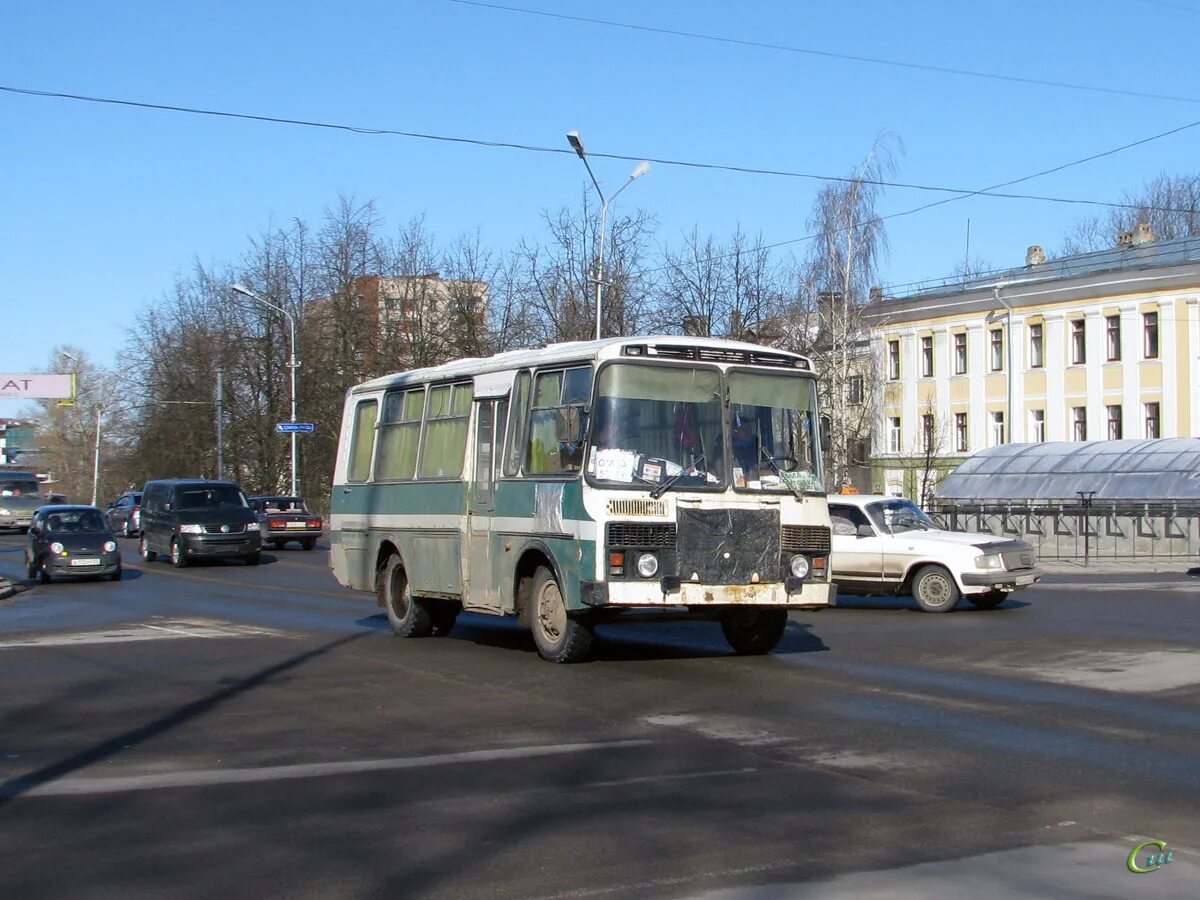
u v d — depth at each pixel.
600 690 11.74
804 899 5.71
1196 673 12.45
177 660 14.40
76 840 6.81
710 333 42.66
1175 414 55.25
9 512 55.34
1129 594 23.66
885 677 12.44
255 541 34.28
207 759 8.89
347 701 11.35
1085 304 58.78
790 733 9.59
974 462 52.19
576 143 28.45
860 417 48.69
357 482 17.73
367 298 59.12
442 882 6.01
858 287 46.94
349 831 6.93
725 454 12.90
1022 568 20.12
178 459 64.56
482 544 14.41
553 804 7.47
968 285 65.94
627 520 12.34
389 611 16.77
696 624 18.12
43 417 97.06
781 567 12.95
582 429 12.70
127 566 34.31
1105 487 45.72
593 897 5.77
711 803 7.45
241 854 6.51
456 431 15.24
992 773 8.19
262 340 62.31
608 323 42.69
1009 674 12.57
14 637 17.17
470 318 55.09
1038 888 5.84
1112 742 9.16
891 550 20.27
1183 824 6.95
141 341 67.94
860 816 7.13
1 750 9.30
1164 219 74.81
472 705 11.05
